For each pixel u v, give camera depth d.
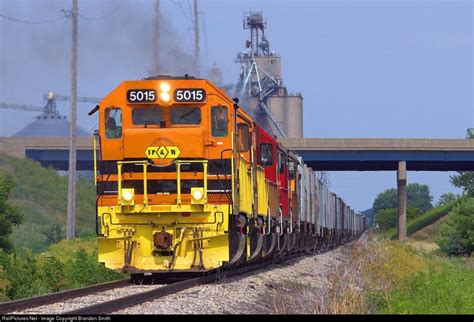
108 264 62.81
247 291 57.88
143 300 49.81
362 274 75.56
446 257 175.12
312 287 66.56
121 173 63.59
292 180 108.81
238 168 65.56
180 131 63.28
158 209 62.06
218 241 62.22
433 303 55.12
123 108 64.50
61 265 78.06
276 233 89.56
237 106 65.31
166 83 64.06
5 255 76.81
